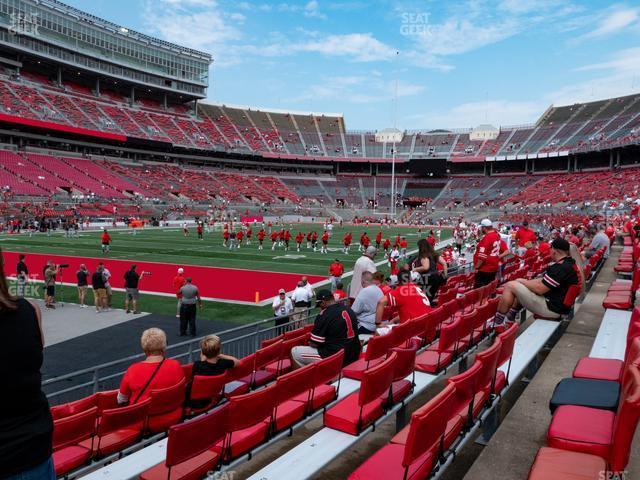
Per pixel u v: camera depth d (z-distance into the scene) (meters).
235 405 3.97
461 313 8.62
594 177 78.50
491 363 4.29
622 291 8.45
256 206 82.75
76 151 75.25
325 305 6.61
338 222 82.44
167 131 84.81
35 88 72.44
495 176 96.94
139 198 68.81
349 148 104.69
